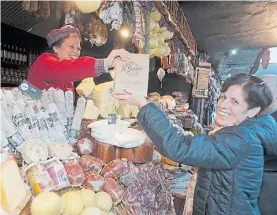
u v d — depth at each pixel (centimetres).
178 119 256
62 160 103
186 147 101
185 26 279
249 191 111
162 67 292
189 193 150
